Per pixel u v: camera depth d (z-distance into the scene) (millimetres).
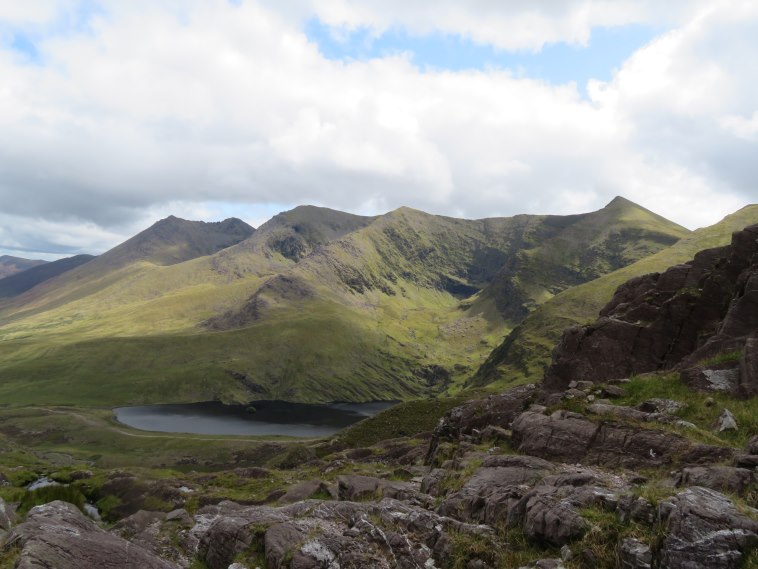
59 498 51594
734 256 39875
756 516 12297
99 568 14992
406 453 62031
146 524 30984
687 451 18812
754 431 20750
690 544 11656
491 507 16984
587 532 13555
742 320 31891
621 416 23688
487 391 143375
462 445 28891
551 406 27062
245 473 69312
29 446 192375
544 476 19141
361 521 17562
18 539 15656
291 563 15781
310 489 31891
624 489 15922
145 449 185625
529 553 14398
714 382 25922
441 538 15844
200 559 20547
